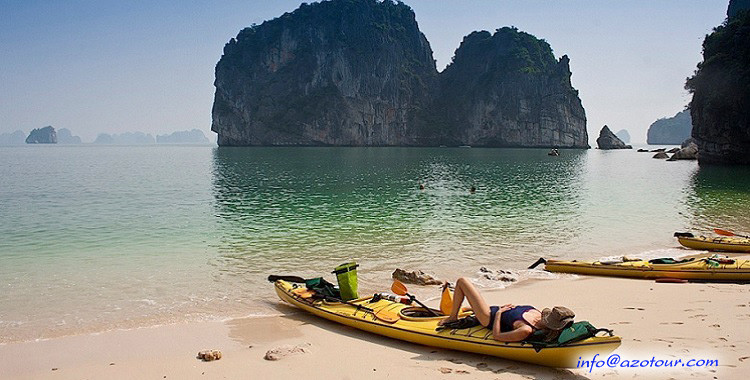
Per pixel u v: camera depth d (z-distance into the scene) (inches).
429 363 261.4
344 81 7066.9
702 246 571.8
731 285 421.1
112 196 1109.7
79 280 429.7
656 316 331.3
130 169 2156.7
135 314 347.3
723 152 2338.8
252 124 6998.0
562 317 245.4
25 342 297.0
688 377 233.9
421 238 621.3
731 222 757.3
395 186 1344.7
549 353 246.1
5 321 331.9
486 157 3435.0
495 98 7022.6
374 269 476.1
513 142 6948.8
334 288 361.7
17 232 664.4
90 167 2332.7
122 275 446.9
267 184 1406.3
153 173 1892.2
